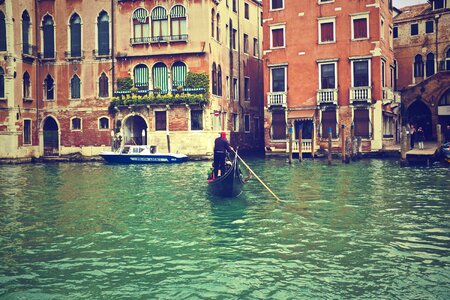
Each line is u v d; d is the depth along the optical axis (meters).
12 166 27.02
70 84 31.03
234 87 34.44
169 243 8.84
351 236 9.05
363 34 28.12
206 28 28.73
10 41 28.70
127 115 29.92
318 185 16.11
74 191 15.85
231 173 12.88
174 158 26.84
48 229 10.13
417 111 35.22
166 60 29.41
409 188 14.99
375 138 27.80
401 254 7.84
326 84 29.06
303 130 29.94
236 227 10.02
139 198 14.12
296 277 6.84
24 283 6.80
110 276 7.05
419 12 36.91
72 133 31.02
